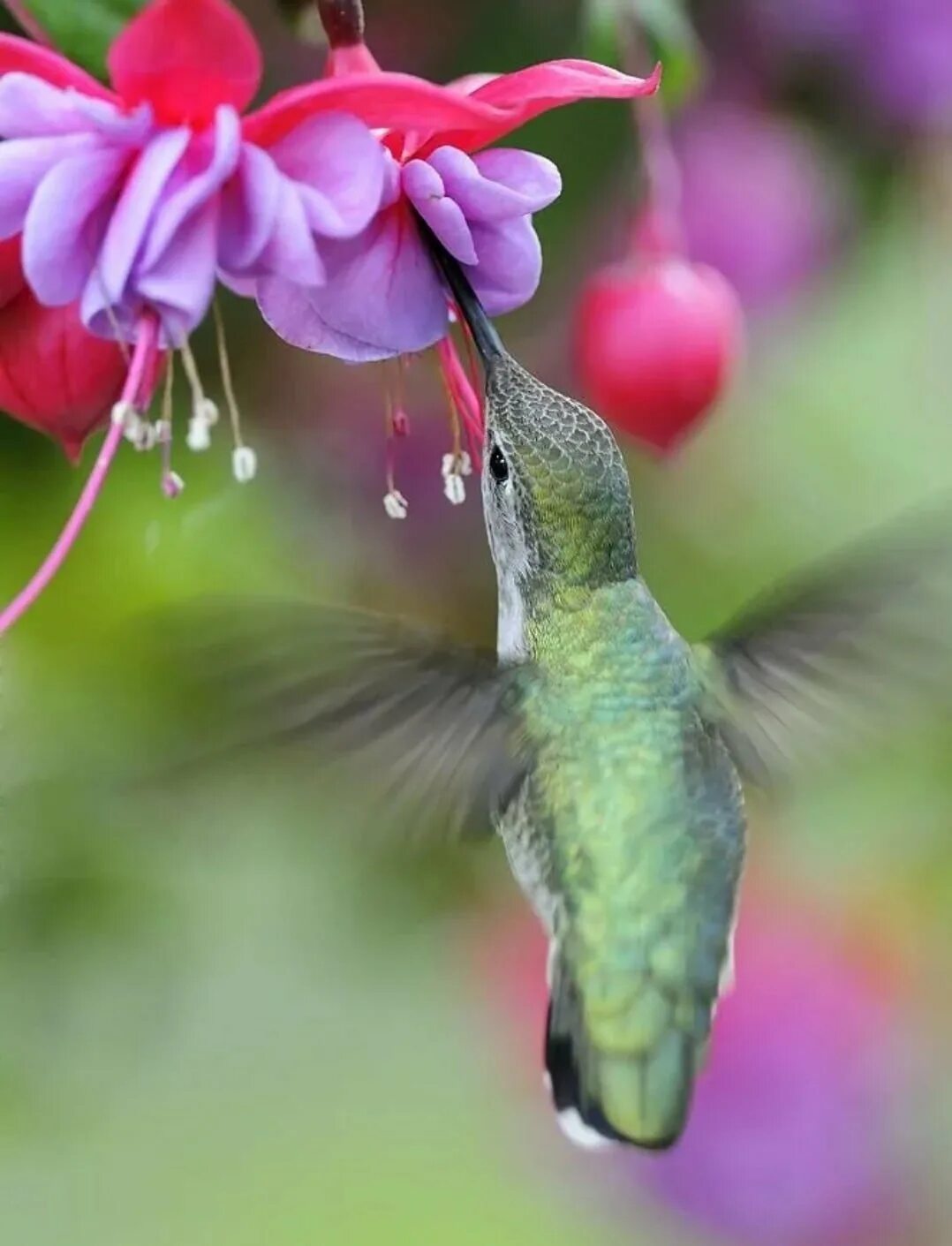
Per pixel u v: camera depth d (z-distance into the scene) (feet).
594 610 2.76
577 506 2.75
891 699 2.76
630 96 2.64
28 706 2.86
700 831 2.76
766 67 2.99
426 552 2.99
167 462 2.66
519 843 2.76
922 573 2.74
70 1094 2.90
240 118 2.64
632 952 2.75
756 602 2.77
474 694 2.74
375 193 2.63
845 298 3.14
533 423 2.73
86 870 2.88
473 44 2.90
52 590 2.89
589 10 2.87
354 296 2.66
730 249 3.00
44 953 2.88
